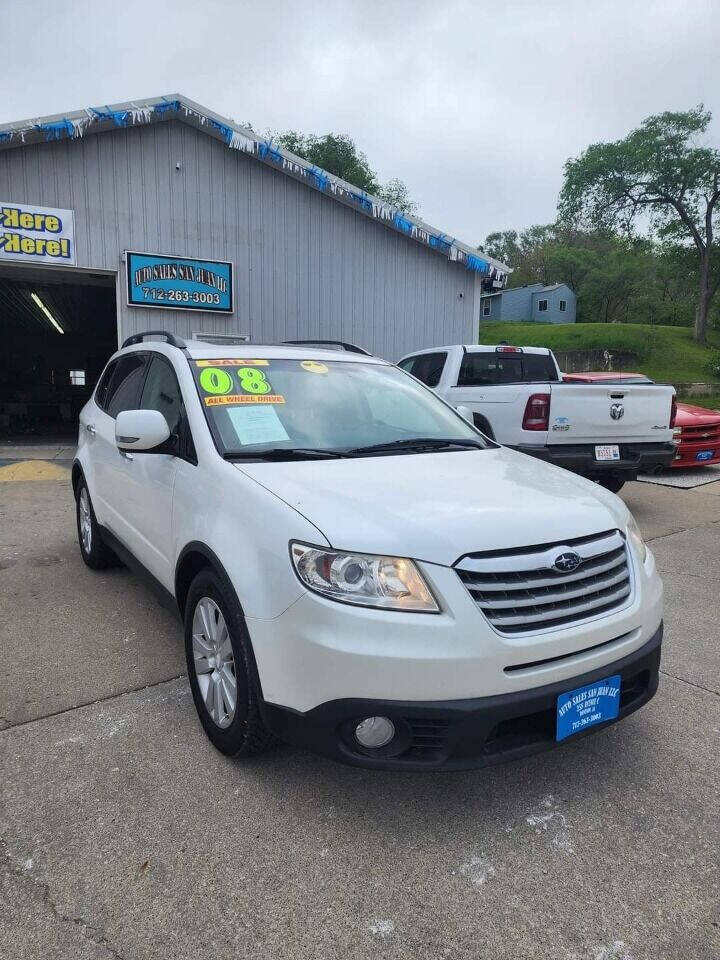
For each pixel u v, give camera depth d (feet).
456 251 45.37
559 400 21.24
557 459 21.20
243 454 9.87
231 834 7.66
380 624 7.12
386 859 7.34
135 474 12.34
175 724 9.98
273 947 6.22
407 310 45.52
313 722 7.41
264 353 12.42
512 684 7.31
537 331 151.12
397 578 7.25
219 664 9.02
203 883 6.95
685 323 200.13
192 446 10.30
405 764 7.27
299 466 9.53
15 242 34.12
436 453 10.90
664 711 10.62
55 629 13.47
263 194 40.14
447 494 8.61
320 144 135.85
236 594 8.18
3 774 8.70
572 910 6.70
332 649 7.15
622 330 139.44
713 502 27.07
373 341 44.60
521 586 7.47
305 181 40.86
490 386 23.20
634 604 8.45
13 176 33.68
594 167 126.72
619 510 9.30
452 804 8.29
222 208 39.04
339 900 6.77
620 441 22.08
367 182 138.31
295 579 7.48
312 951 6.18
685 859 7.41
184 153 37.63
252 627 7.93
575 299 210.59
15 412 66.90
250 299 40.47
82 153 35.06
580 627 7.77
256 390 11.24
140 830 7.70
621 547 8.74
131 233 36.70
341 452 10.43
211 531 8.92
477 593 7.34
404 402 12.73
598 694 7.96
